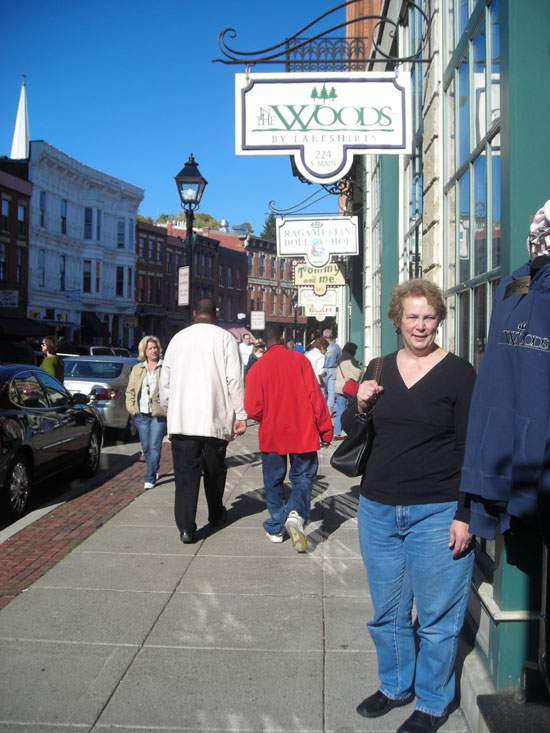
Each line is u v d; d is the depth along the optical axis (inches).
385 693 129.4
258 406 230.5
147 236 2267.5
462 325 226.8
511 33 151.4
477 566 153.1
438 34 266.4
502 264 159.3
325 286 700.7
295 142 267.7
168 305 2400.3
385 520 124.2
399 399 122.1
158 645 155.1
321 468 377.1
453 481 120.4
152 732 123.1
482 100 200.8
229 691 136.3
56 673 142.5
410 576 123.9
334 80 267.9
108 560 213.3
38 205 1724.9
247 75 269.1
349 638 159.3
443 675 122.0
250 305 2886.3
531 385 101.0
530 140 151.3
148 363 326.0
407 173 374.9
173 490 322.0
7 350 854.5
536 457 99.6
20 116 2357.3
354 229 511.2
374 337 519.8
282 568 206.8
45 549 224.7
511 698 116.6
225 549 225.5
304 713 129.2
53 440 311.9
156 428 323.6
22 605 176.9
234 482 338.3
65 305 1867.6
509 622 121.6
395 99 267.6
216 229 3132.4
